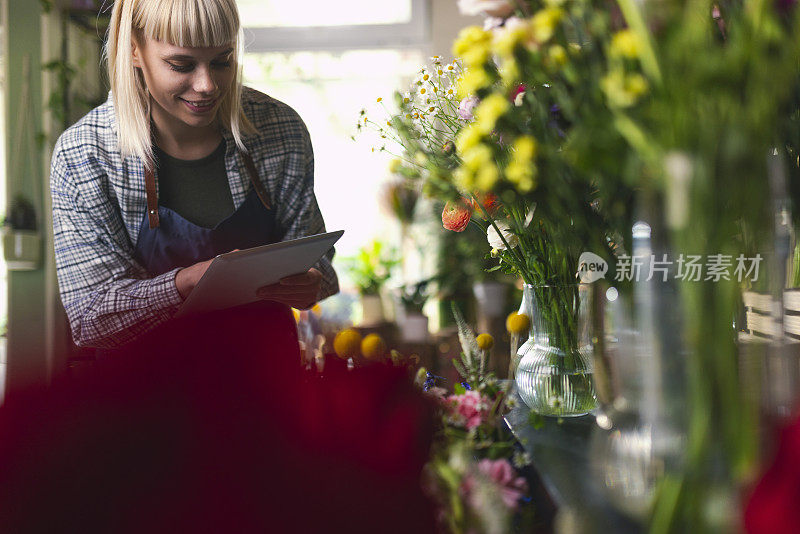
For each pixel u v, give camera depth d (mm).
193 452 609
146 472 593
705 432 602
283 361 889
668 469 618
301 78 4953
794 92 648
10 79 3436
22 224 3422
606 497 700
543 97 725
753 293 605
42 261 3494
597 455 723
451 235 3785
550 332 1095
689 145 555
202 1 1299
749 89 552
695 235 581
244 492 607
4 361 3475
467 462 688
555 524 708
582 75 662
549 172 713
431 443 757
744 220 583
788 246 622
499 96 749
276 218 1654
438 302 3664
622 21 646
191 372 650
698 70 543
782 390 611
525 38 676
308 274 1504
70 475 575
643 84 577
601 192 737
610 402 709
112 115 1462
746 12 564
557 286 1078
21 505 562
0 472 568
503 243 1103
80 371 636
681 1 559
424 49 4934
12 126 3441
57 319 3527
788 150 702
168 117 1484
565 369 1081
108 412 600
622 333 669
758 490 492
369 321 3809
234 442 624
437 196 1010
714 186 561
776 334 611
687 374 608
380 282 3965
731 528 590
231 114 1517
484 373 1056
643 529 652
